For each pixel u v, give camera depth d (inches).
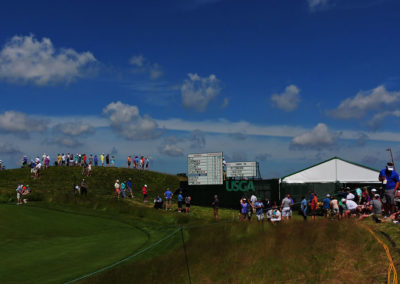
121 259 660.1
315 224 657.6
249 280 530.9
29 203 1306.6
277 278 520.1
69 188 1718.8
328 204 916.6
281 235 652.7
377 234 557.6
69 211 1221.1
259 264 572.1
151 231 957.8
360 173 1518.2
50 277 557.0
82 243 805.2
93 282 535.8
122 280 556.7
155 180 2181.3
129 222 1096.8
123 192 1612.9
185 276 568.4
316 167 1567.4
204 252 662.5
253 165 1676.9
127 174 2190.0
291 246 598.9
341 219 674.8
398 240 516.1
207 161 1770.4
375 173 1501.0
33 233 886.4
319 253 550.6
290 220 828.0
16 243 781.3
